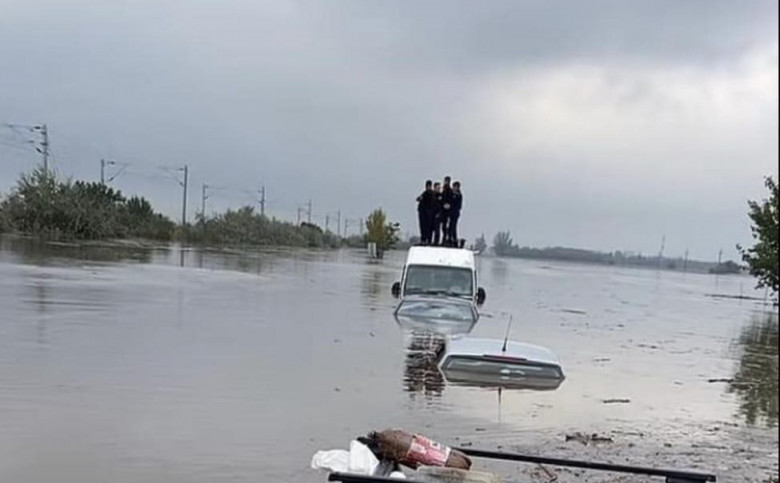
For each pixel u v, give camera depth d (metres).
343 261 47.12
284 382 10.02
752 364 15.81
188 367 10.41
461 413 9.20
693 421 9.92
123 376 9.55
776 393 12.31
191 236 52.81
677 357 16.06
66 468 6.24
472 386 10.70
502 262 80.56
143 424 7.61
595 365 13.82
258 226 61.50
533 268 73.19
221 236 55.94
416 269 17.88
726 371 14.58
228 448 7.08
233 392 9.23
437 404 9.54
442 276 17.83
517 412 9.48
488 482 4.43
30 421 7.39
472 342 12.79
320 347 13.02
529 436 8.43
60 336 11.84
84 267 24.05
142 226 47.41
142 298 17.58
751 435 9.35
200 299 18.61
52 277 19.95
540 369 11.56
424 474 4.43
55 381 8.98
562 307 27.00
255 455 6.93
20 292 16.59
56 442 6.85
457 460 4.77
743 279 94.19
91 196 39.91
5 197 36.34
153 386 9.17
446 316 17.17
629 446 8.34
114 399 8.43
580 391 11.12
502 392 10.48
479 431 8.47
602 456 7.82
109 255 31.05
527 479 6.72
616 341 17.92
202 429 7.61
